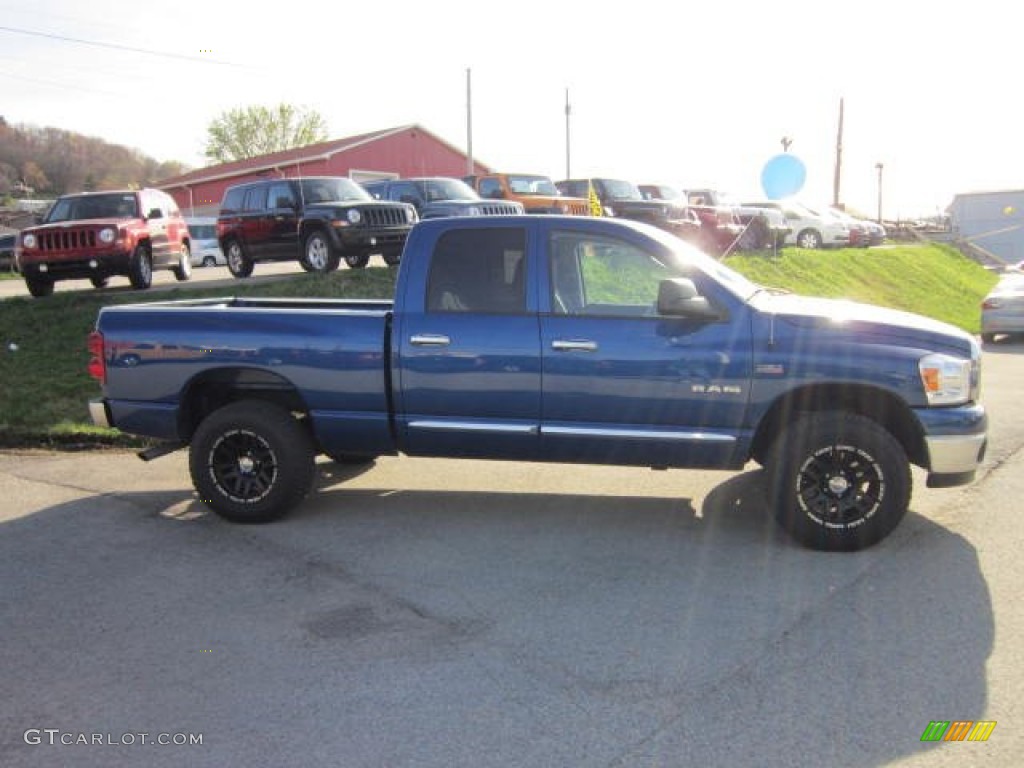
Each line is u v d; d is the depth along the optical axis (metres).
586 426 5.49
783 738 3.33
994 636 4.12
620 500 6.35
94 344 6.16
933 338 5.23
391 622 4.39
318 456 7.74
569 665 3.93
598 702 3.61
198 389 6.18
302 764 3.23
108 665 4.00
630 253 5.54
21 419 8.69
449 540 5.58
